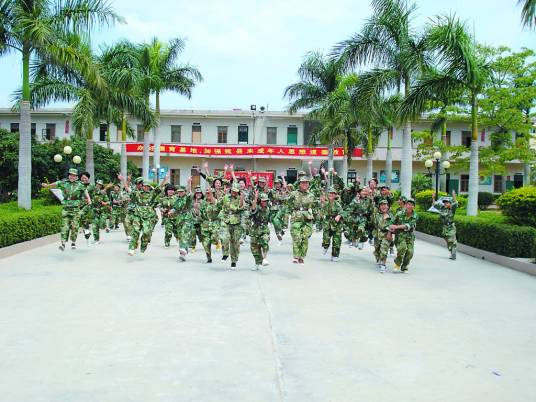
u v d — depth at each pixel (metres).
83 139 28.27
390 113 22.00
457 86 15.88
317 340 5.51
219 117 40.91
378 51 18.67
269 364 4.78
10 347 5.18
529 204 11.99
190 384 4.30
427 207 21.45
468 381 4.47
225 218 9.96
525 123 24.86
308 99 28.19
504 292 8.23
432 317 6.56
